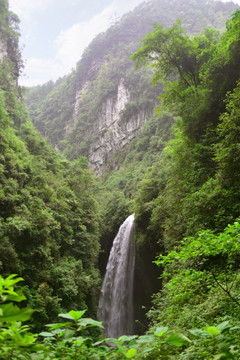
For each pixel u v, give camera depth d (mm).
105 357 1419
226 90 13070
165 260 3512
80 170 30422
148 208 21359
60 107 116750
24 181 20188
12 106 31000
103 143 84812
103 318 27297
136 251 25266
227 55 12961
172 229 13758
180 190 13625
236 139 8648
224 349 1276
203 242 3414
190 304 5984
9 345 986
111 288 28109
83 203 27750
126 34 111062
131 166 60562
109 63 102062
